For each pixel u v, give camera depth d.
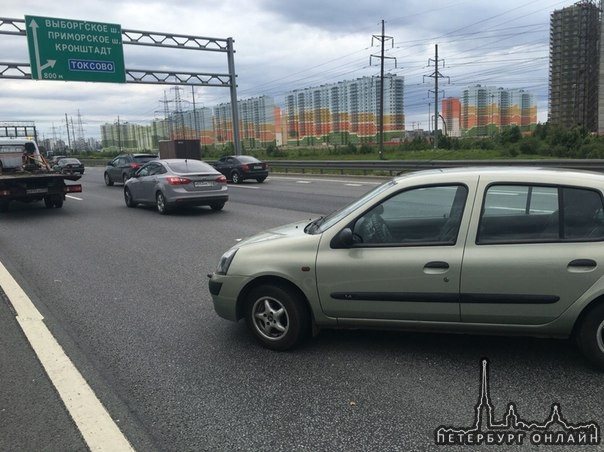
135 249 8.63
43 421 3.10
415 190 3.77
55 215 13.60
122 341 4.41
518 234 3.53
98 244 9.19
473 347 4.04
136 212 14.01
